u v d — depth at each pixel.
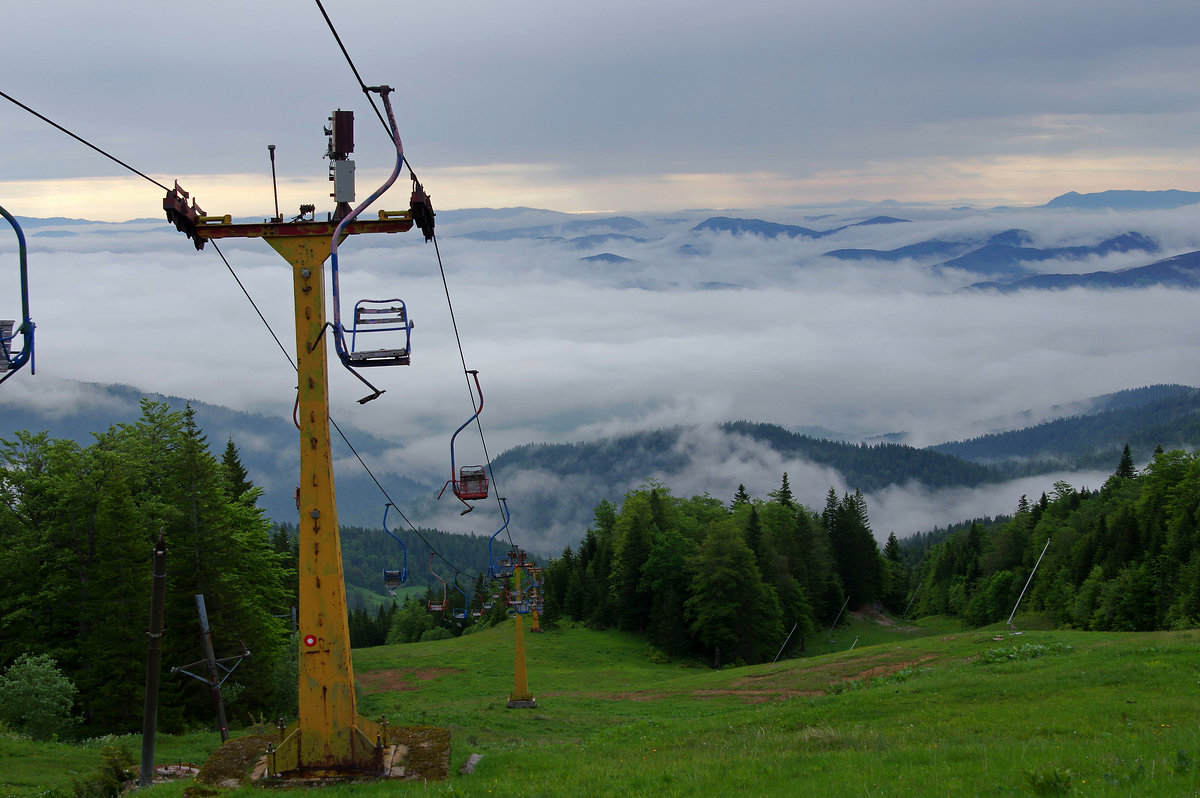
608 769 19.55
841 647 109.12
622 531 107.25
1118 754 16.16
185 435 47.19
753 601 91.81
